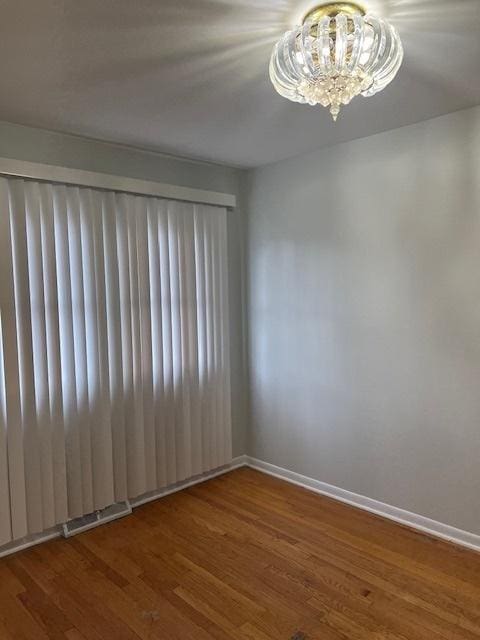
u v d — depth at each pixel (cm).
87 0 145
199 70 194
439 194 259
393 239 280
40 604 218
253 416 379
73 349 275
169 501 323
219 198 349
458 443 261
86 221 280
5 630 202
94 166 285
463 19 160
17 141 254
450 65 195
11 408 253
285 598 219
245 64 190
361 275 297
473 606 211
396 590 223
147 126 261
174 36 168
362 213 294
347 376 310
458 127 250
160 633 198
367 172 290
